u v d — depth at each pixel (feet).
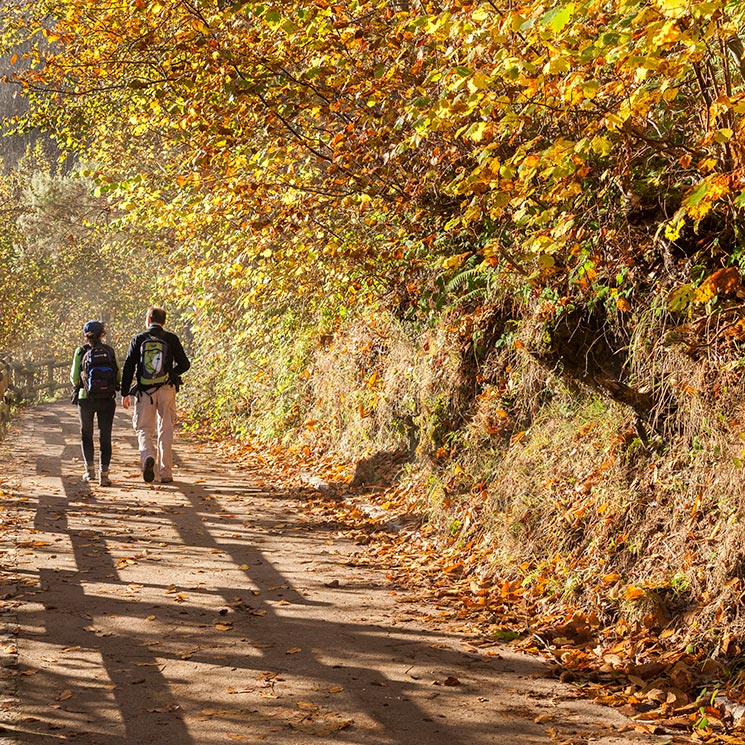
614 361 24.93
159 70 30.32
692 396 21.09
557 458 25.35
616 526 22.00
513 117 17.17
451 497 29.35
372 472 36.68
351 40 26.09
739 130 15.65
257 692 17.12
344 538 30.27
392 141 27.96
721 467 19.81
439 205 29.94
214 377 66.39
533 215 21.74
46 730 15.30
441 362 33.27
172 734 15.26
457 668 18.53
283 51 27.25
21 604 22.16
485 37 18.22
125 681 17.52
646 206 21.29
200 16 26.99
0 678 17.46
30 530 30.25
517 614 21.95
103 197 84.99
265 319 54.39
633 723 15.80
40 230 94.02
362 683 17.67
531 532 24.40
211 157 30.63
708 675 17.08
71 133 62.18
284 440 48.14
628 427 23.57
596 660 18.84
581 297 24.17
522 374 28.48
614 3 16.19
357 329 43.27
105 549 28.07
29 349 111.96
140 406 38.99
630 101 15.37
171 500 36.37
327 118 30.42
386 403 38.04
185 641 19.89
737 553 18.43
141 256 88.58
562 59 15.11
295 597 23.45
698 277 21.22
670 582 19.69
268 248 35.47
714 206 19.34
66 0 35.12
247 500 36.73
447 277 32.55
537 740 15.17
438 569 26.12
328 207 32.14
